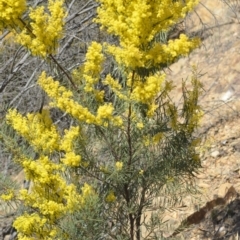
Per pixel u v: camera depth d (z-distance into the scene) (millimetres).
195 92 4309
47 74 6719
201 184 6051
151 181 4320
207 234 5465
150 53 3670
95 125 3963
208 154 6379
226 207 5660
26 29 3840
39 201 4117
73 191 4027
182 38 3611
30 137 4027
